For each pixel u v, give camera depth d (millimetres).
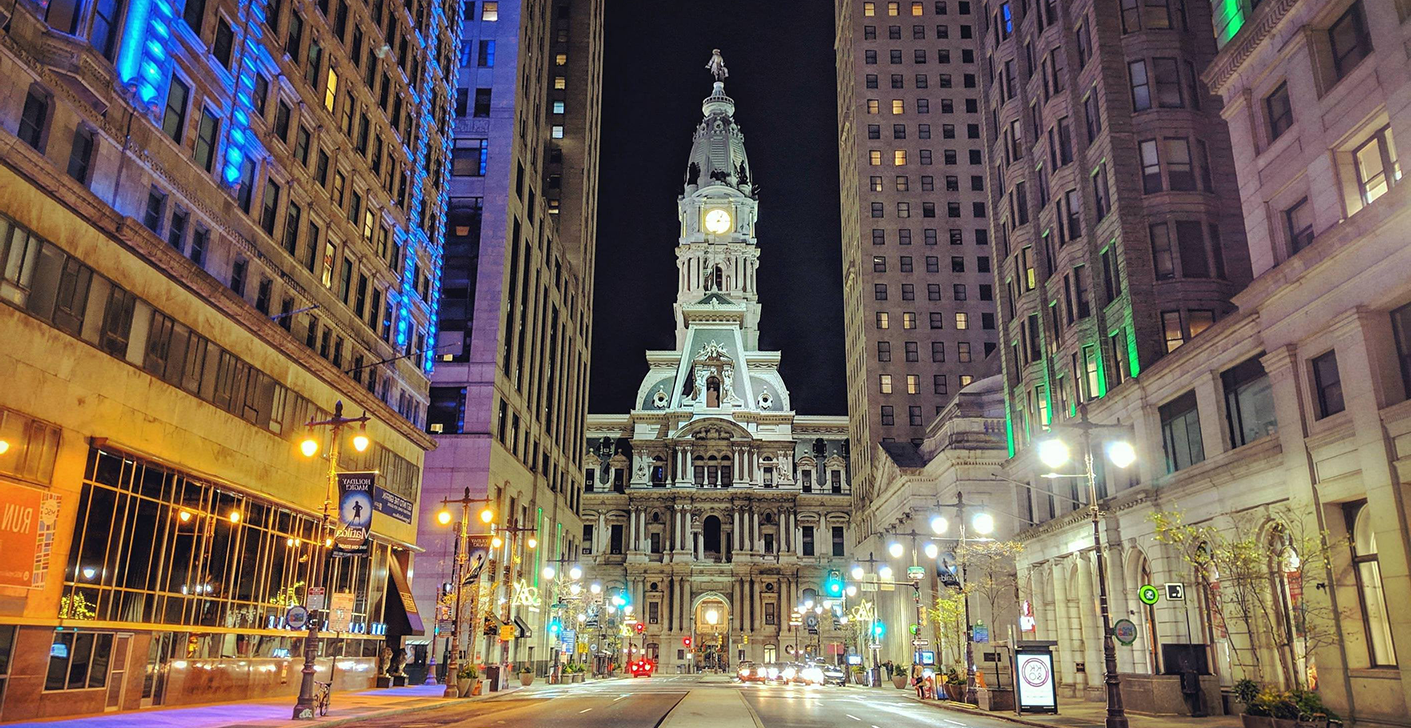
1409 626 25734
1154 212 45344
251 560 36094
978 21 67438
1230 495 35688
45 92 25516
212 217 33531
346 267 46438
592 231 120375
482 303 69062
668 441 129875
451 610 51281
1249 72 34688
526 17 80125
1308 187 31266
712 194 154625
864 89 114812
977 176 111312
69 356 26062
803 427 133625
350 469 45000
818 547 126188
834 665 96688
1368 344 27625
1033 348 57312
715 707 38094
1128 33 47938
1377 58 27844
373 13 49500
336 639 43562
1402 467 26266
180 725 24438
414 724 27625
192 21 32375
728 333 137250
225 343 34250
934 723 30938
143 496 29406
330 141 43562
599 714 33031
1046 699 35594
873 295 106812
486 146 73188
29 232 24578
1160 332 43938
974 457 69938
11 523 24031
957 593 55000
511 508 72188
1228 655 36031
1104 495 46594
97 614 27281
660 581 125312
